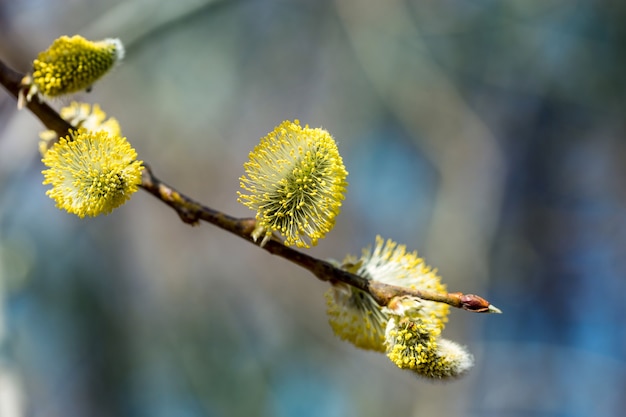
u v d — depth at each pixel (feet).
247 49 5.16
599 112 5.53
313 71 5.32
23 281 3.61
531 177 5.76
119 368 4.40
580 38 5.24
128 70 4.71
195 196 5.05
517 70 5.31
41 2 3.80
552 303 5.71
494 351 5.38
